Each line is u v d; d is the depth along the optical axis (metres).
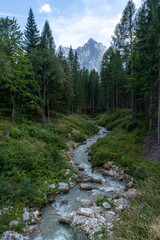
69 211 8.01
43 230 6.56
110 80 39.47
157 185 7.84
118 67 35.19
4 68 15.00
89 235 6.09
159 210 5.30
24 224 6.61
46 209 8.21
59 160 14.06
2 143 11.89
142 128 20.02
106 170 13.61
